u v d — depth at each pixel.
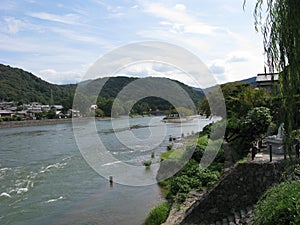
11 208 14.59
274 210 5.02
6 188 17.81
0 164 24.67
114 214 13.45
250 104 17.17
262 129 14.21
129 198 15.45
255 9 4.78
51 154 29.11
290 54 4.37
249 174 9.96
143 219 12.65
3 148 33.94
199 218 10.38
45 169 22.62
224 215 10.05
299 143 5.92
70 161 25.28
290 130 4.76
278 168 9.49
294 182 5.61
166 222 10.91
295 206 4.81
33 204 15.09
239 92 20.25
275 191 5.70
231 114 17.86
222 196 10.25
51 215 13.64
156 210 12.42
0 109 86.25
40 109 89.62
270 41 4.62
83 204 14.89
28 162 25.39
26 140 41.06
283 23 4.42
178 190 14.19
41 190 17.38
